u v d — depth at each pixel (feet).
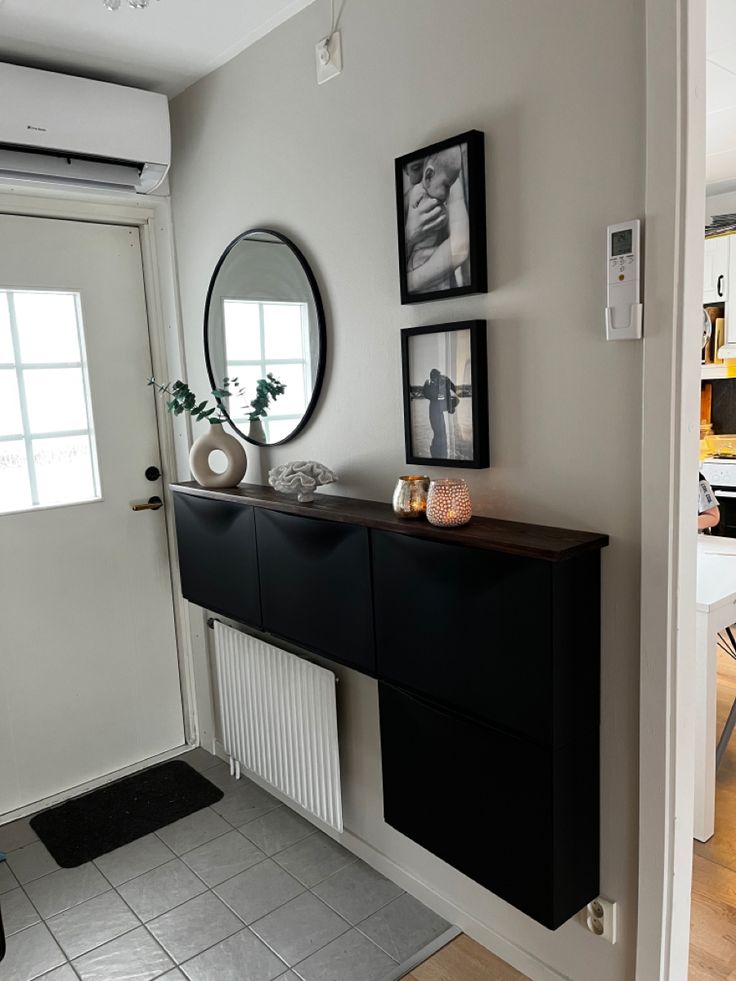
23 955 6.35
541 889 4.88
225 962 6.17
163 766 9.32
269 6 6.29
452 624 5.08
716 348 14.44
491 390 5.31
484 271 5.17
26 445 8.25
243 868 7.34
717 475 14.23
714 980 5.74
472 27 5.04
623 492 4.63
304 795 7.57
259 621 7.14
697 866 7.10
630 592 4.67
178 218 8.49
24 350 8.15
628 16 4.21
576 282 4.68
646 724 4.66
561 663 4.55
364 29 5.84
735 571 8.08
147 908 6.85
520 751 4.83
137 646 9.25
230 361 7.91
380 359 6.19
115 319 8.73
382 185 5.91
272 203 7.06
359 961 6.10
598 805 5.07
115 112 7.36
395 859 7.00
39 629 8.45
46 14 6.26
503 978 5.85
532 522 5.17
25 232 8.00
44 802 8.63
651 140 4.13
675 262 4.14
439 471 5.83
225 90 7.41
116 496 8.90
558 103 4.61
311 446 7.10
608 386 4.61
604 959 5.26
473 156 5.01
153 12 6.31
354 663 6.04
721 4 6.61
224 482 7.62
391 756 5.93
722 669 11.16
